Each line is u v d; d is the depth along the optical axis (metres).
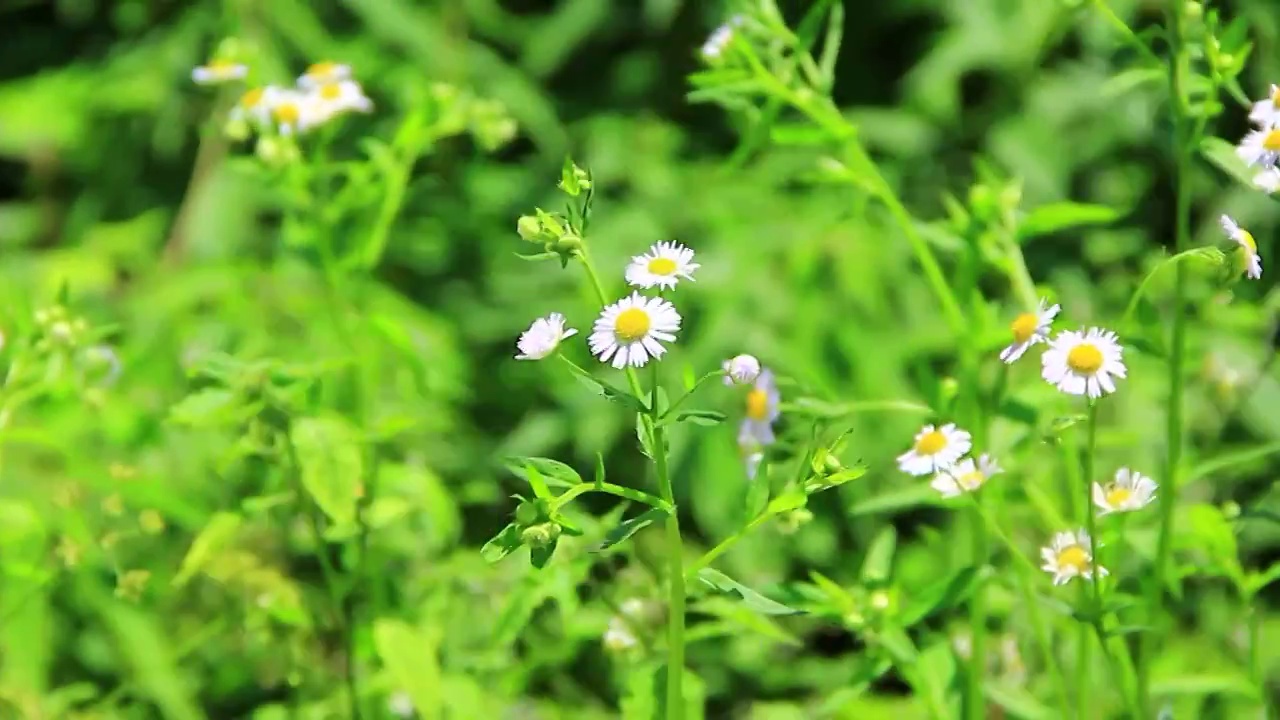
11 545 1.00
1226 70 0.92
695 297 1.30
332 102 1.01
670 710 0.88
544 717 1.04
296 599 1.00
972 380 0.97
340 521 0.96
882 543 0.95
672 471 1.27
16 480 1.05
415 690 0.93
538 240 0.86
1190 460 0.94
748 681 1.17
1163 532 0.93
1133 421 1.15
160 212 1.41
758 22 0.99
